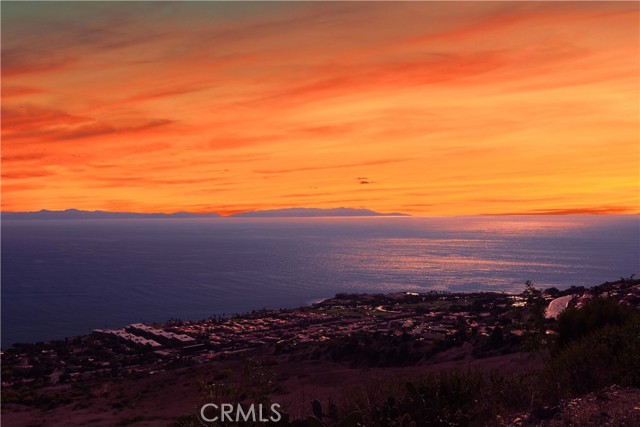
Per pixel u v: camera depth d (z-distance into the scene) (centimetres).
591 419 650
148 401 3092
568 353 938
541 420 679
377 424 665
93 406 3189
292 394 1761
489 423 709
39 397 4097
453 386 797
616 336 943
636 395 729
